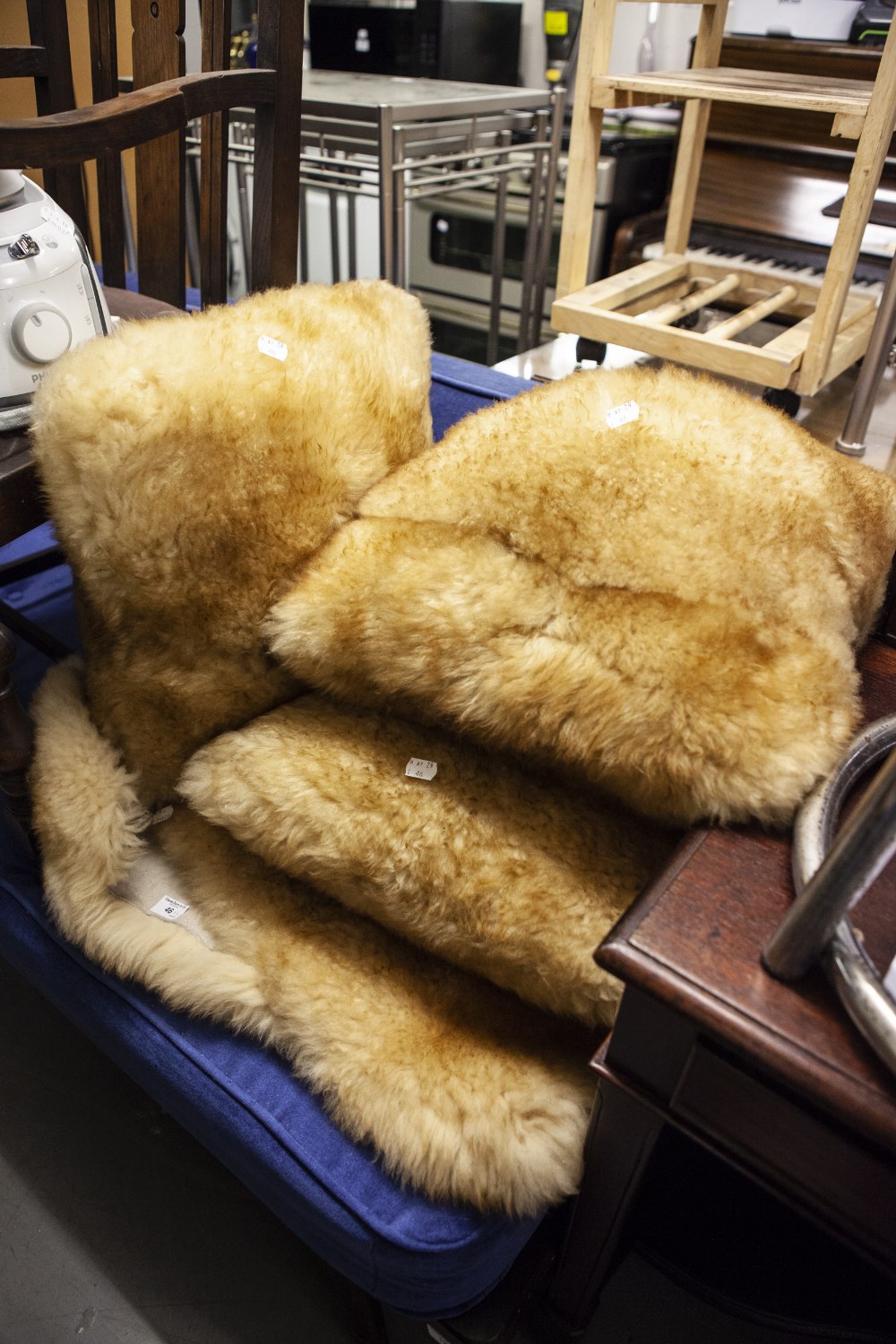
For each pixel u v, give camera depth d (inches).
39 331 27.4
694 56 47.4
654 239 63.6
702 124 48.7
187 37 71.1
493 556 24.6
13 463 26.7
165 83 31.0
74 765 29.4
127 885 30.4
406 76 73.0
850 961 16.3
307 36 77.0
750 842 20.4
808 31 55.4
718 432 25.3
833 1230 18.8
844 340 41.7
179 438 26.0
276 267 39.1
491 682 23.5
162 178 40.3
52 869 29.8
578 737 22.4
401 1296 24.6
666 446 24.8
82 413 25.3
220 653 29.2
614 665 22.0
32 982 32.3
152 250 42.3
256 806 27.3
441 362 48.6
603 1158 23.0
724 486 24.2
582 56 41.3
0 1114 36.2
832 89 37.9
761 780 20.1
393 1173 24.3
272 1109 26.4
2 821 34.0
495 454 26.3
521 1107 23.5
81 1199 33.7
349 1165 25.0
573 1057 24.8
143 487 26.0
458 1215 23.8
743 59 54.8
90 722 30.7
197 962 27.9
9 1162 34.8
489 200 73.9
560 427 25.9
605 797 25.3
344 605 26.1
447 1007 26.0
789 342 40.8
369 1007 26.0
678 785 21.1
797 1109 17.2
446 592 24.4
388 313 32.0
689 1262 26.4
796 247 55.3
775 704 20.7
